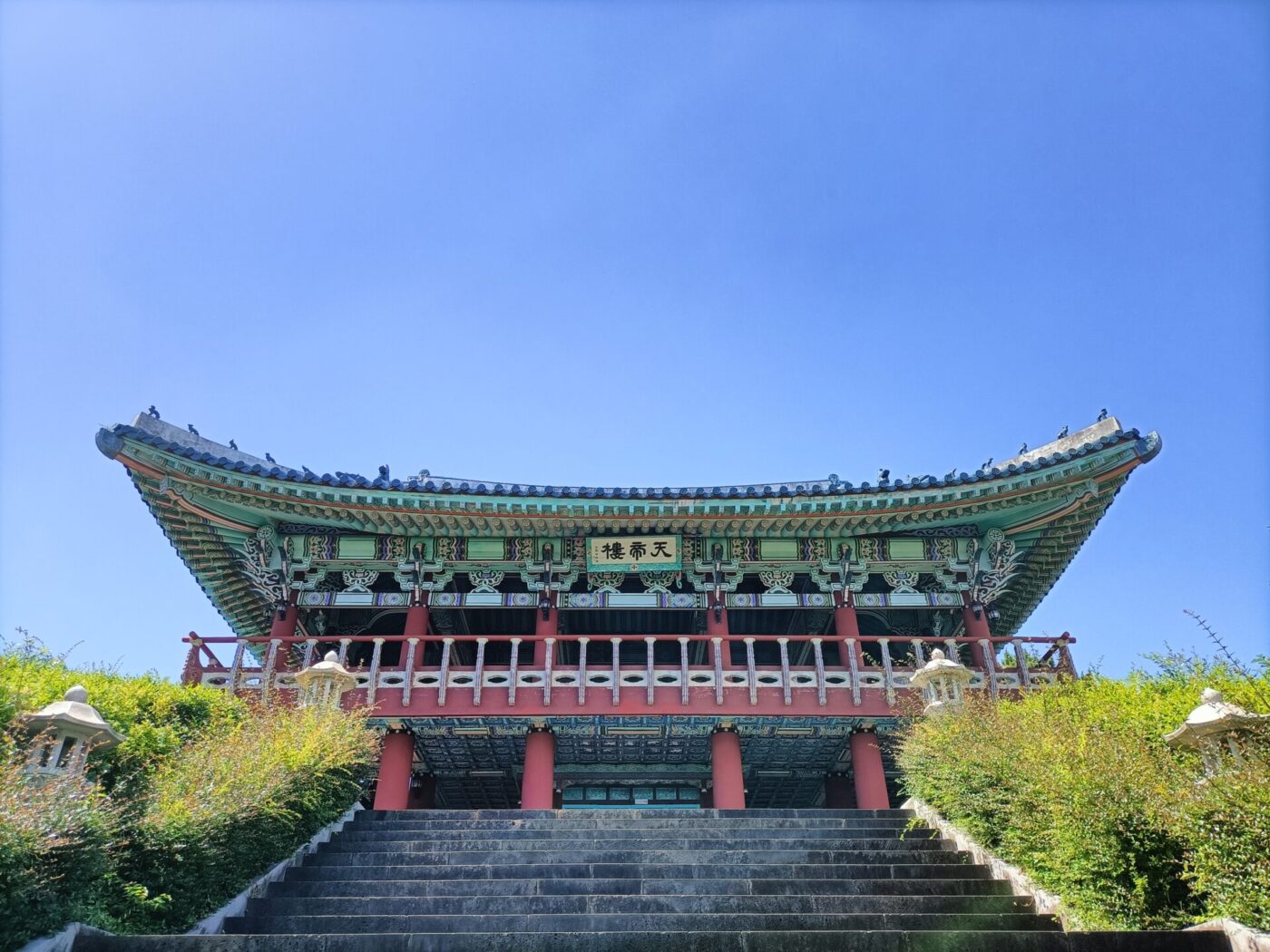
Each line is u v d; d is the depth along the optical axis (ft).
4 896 26.37
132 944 30.55
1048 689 54.90
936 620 90.33
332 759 48.24
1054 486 75.56
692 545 83.61
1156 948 30.48
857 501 77.00
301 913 38.47
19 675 39.73
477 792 91.97
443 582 82.69
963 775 44.34
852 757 76.23
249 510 79.15
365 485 75.66
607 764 85.40
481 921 36.14
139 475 73.31
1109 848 33.30
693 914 36.17
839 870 42.34
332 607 84.07
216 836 36.58
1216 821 30.07
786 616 98.22
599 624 99.86
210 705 52.34
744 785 88.94
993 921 36.01
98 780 35.58
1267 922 28.78
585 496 77.15
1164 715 42.42
